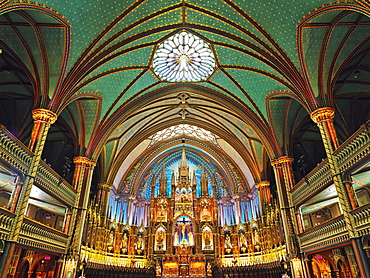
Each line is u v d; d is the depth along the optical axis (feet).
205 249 86.48
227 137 94.99
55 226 79.30
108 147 86.94
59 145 85.66
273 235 74.79
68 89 52.29
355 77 61.05
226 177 102.99
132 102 74.84
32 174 43.70
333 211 77.05
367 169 43.27
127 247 88.63
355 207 40.32
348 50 50.90
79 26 49.26
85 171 65.82
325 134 48.11
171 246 87.15
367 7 35.58
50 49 50.03
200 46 66.03
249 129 83.10
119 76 66.03
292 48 52.90
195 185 97.25
